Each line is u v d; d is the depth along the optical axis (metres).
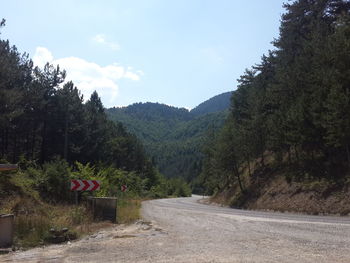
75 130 56.31
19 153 52.91
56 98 53.41
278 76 46.94
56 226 14.16
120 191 40.44
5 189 21.03
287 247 11.20
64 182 27.12
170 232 15.52
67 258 9.97
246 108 70.81
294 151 48.00
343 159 36.28
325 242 12.17
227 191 63.16
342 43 33.72
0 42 36.16
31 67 48.97
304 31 51.66
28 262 9.52
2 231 12.08
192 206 43.75
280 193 39.88
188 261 9.11
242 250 10.72
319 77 36.69
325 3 48.28
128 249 11.27
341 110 30.34
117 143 91.69
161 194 112.19
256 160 60.19
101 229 16.89
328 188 32.78
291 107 40.53
